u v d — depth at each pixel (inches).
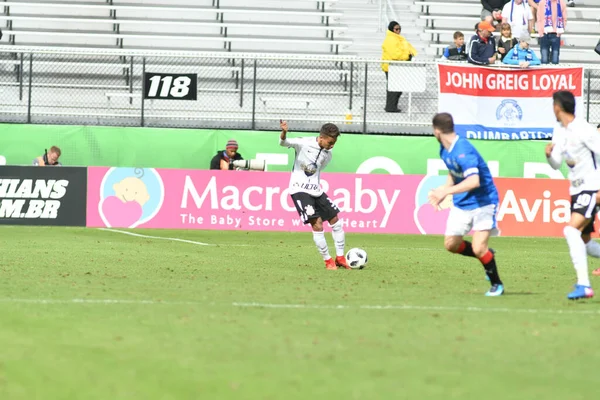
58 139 3014.3
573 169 1349.7
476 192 1364.4
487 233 1375.5
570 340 999.0
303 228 2802.7
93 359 869.2
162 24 3804.1
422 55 3804.1
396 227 2817.4
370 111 3307.1
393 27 3277.6
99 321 1086.4
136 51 3102.9
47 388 757.9
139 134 3041.3
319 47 3821.4
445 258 2113.7
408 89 3191.4
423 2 3986.2
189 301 1275.8
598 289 1528.1
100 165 3034.0
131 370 824.9
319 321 1106.7
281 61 3513.8
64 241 2341.3
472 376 817.5
